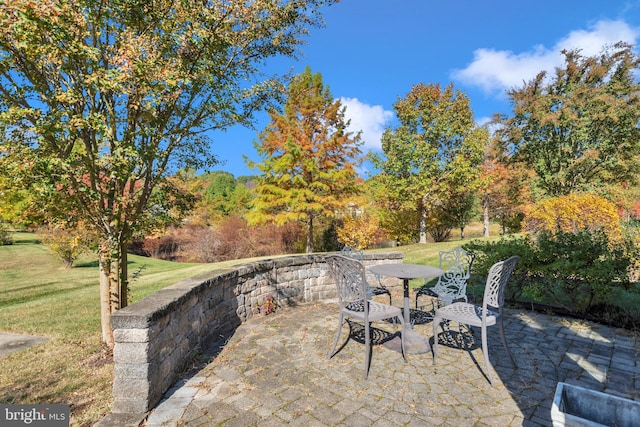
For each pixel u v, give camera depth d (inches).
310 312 184.1
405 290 142.6
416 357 122.3
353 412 87.0
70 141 120.0
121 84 111.8
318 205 459.2
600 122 595.5
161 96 121.8
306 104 474.6
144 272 461.1
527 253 181.9
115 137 122.8
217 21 126.9
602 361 116.5
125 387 87.1
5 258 526.9
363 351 128.3
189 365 115.3
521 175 639.1
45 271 454.0
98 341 150.3
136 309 91.4
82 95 117.6
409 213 717.3
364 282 113.1
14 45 100.3
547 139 653.3
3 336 159.3
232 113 151.6
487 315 112.9
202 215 904.3
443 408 88.8
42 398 99.4
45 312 208.2
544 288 174.7
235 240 766.5
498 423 82.2
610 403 59.5
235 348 132.4
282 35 153.2
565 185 612.1
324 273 220.8
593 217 242.1
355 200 502.9
